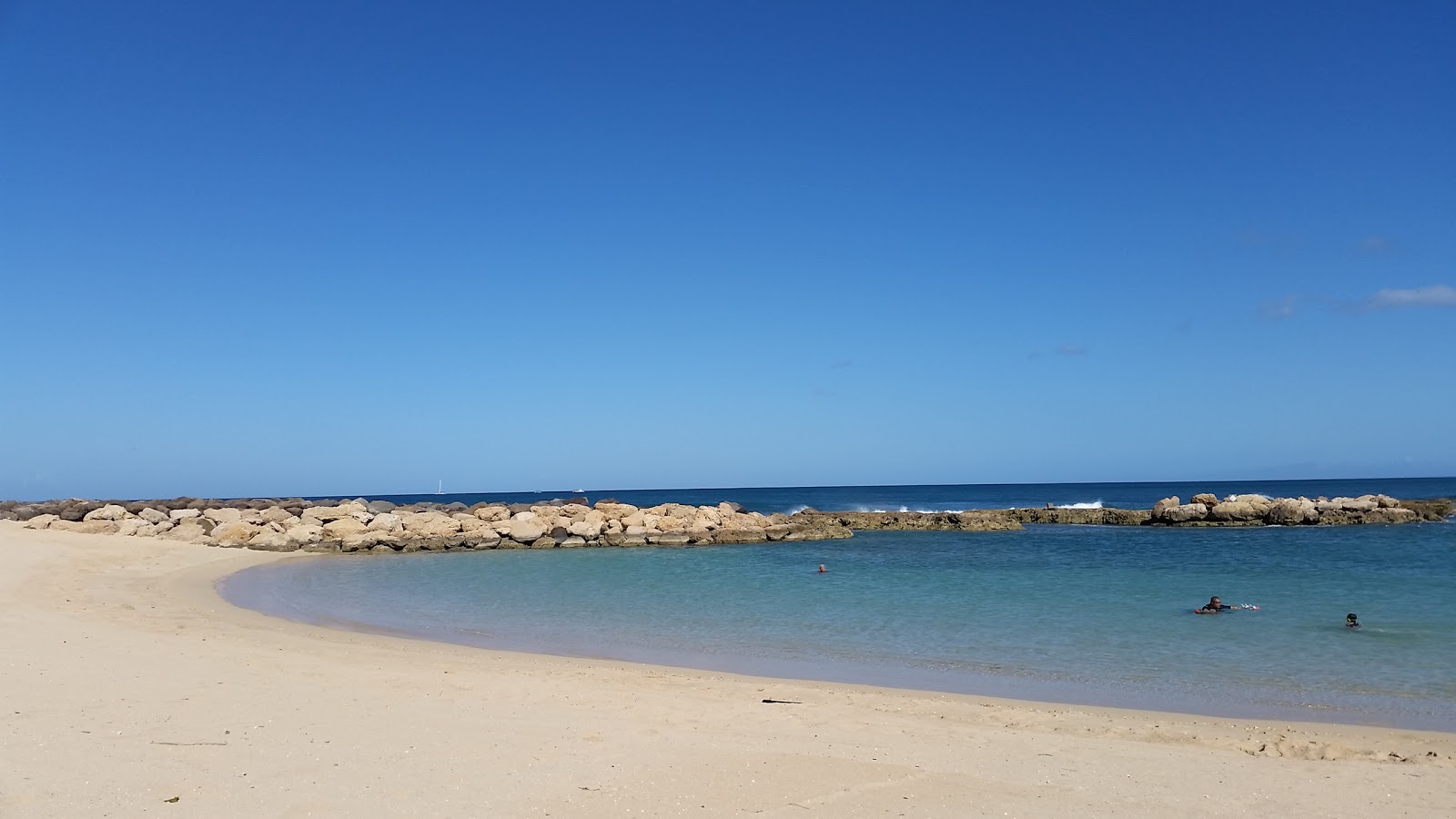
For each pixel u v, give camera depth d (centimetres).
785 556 4319
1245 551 4362
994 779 938
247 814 752
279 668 1461
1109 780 951
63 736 963
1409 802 896
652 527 5094
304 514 5084
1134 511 6856
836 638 2019
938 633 2066
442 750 972
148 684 1261
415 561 4109
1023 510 7438
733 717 1216
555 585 3103
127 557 3466
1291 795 912
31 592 2330
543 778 880
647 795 841
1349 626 2062
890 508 11900
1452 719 1304
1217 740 1162
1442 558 3875
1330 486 18225
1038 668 1683
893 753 1036
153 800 779
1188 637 1978
